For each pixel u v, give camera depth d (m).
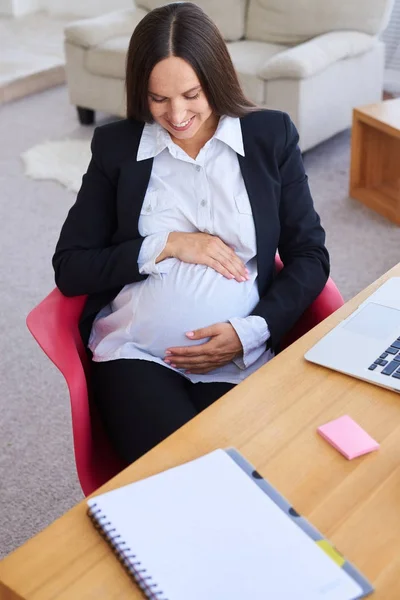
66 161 3.80
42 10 6.11
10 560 0.94
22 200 3.49
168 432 1.41
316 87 3.47
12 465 2.10
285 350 1.30
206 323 1.55
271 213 1.59
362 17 3.71
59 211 3.39
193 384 1.59
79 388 1.39
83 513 1.01
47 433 2.21
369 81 3.86
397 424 1.14
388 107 3.23
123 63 3.85
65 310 1.61
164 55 1.42
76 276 1.58
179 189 1.59
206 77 1.47
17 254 3.07
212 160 1.58
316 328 1.35
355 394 1.20
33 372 2.45
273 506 1.00
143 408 1.45
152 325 1.56
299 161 1.63
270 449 1.10
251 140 1.58
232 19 3.97
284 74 3.37
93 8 5.87
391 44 4.44
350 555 0.94
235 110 1.55
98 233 1.63
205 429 1.14
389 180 3.35
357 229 3.15
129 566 0.92
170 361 1.54
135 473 1.07
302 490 1.03
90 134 4.14
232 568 0.91
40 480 2.05
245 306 1.58
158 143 1.57
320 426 1.13
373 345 1.29
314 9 3.76
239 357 1.56
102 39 3.96
